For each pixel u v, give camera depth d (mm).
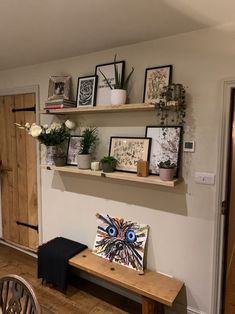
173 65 2031
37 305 1089
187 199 2035
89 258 2398
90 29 1935
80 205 2666
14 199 3334
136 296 2355
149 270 2232
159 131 2104
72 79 2598
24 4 1563
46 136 2486
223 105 1845
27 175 3156
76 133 2629
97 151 2484
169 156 2045
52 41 2184
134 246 2270
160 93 2008
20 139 3162
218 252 1941
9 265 2979
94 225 2570
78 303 2320
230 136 1885
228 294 2023
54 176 2854
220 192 1899
